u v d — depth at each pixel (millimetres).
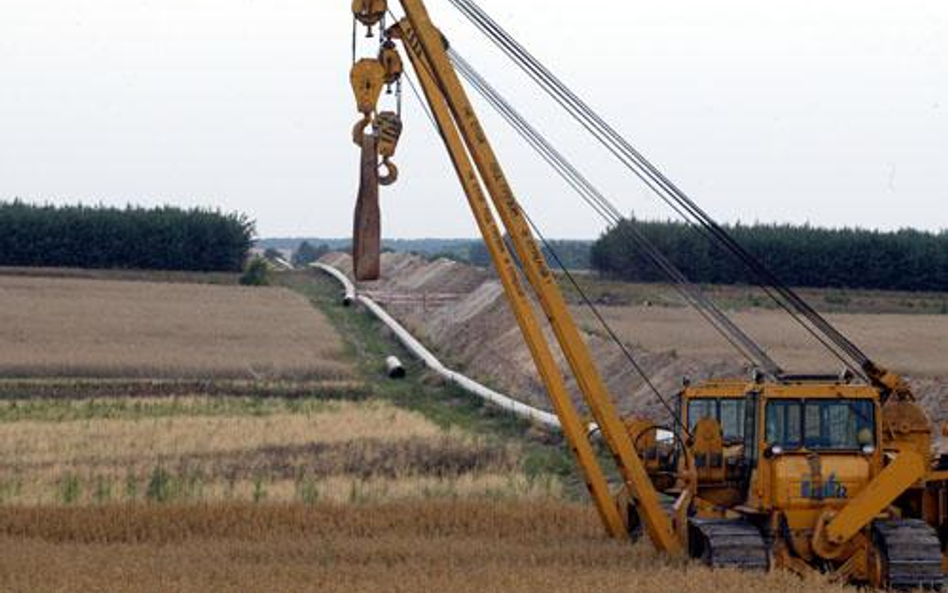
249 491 89938
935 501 64938
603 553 65812
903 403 66125
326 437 118125
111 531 73875
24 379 166125
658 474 72562
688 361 149250
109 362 177375
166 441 115375
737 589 54031
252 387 160625
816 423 63125
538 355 68438
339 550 66938
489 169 67688
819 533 61750
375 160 68688
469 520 78062
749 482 64688
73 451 109500
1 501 85812
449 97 67688
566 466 106562
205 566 60188
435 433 120875
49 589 53125
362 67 68750
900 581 60688
